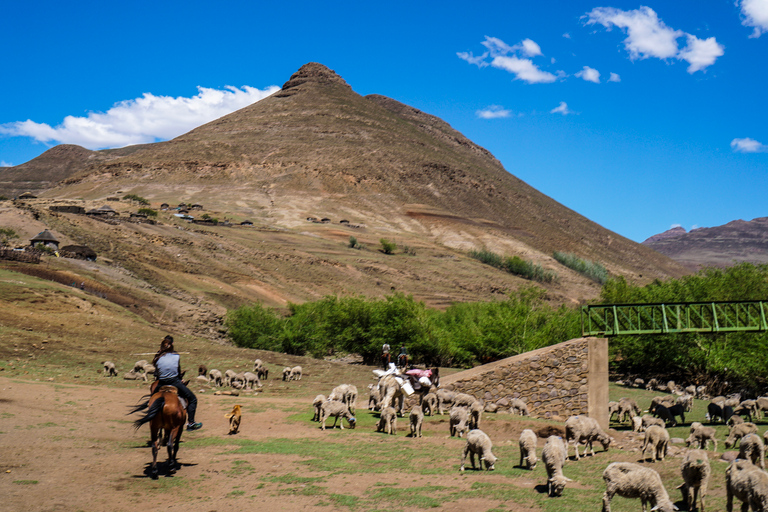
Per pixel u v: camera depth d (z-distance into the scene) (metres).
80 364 29.58
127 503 9.31
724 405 24.55
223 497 9.99
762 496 8.70
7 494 9.12
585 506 9.91
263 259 124.06
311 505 9.66
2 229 78.38
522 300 50.59
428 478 11.80
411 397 22.30
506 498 10.33
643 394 36.09
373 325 54.69
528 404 22.83
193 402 12.24
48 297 41.06
